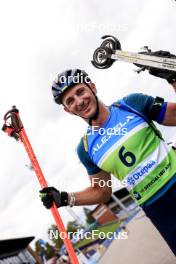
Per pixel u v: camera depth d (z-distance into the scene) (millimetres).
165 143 2691
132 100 2693
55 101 2842
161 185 2531
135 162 2576
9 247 28031
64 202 3107
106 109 2717
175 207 2533
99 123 2688
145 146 2561
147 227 8734
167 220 2570
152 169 2543
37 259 29859
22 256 28953
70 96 2705
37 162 3207
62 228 3049
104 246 14391
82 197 3141
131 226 11562
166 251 5695
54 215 3072
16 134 3320
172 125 2691
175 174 2525
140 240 7758
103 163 2736
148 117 2674
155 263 5414
